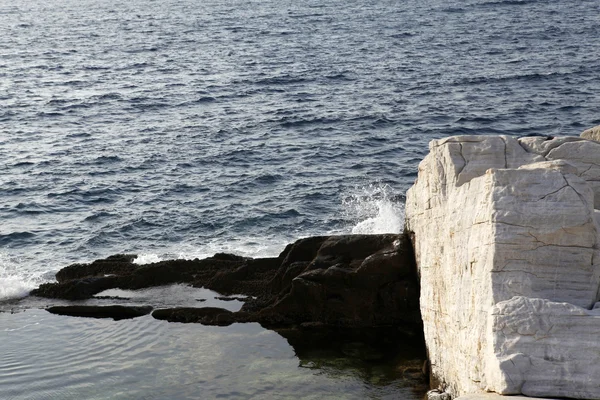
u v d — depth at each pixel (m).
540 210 12.54
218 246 27.58
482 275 12.66
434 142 16.97
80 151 40.72
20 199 33.38
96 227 29.97
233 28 94.88
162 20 108.88
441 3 107.50
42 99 55.03
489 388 11.31
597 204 15.62
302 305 21.00
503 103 47.03
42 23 111.69
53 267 26.19
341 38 80.81
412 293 20.23
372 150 38.72
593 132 18.08
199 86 58.06
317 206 31.16
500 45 69.81
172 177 35.91
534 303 11.56
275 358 18.91
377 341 19.72
